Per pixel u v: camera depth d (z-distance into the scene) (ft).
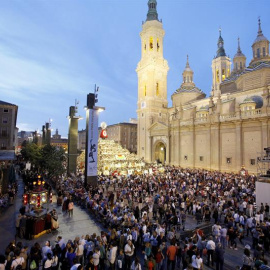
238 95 149.79
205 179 100.32
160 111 209.77
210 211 56.03
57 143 365.61
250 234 48.01
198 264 27.96
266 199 59.47
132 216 44.34
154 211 55.47
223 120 134.72
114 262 31.19
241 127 125.90
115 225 42.96
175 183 88.02
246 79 148.25
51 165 96.53
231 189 74.43
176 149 169.78
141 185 80.59
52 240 41.32
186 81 224.94
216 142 139.13
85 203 63.16
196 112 166.30
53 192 82.28
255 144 118.01
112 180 96.94
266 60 147.23
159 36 214.48
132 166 135.44
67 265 28.09
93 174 84.99
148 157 200.34
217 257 31.65
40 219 43.34
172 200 59.93
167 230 46.19
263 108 113.80
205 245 35.27
